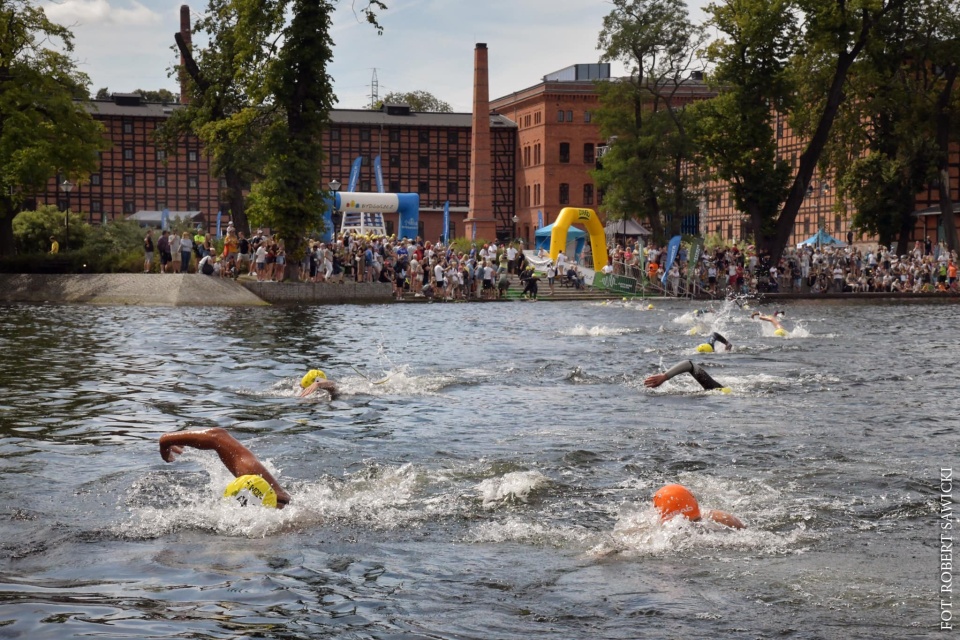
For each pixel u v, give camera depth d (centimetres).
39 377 1697
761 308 4397
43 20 5156
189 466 987
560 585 645
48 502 846
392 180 11312
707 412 1346
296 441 1126
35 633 555
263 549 721
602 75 11575
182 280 4250
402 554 711
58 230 5700
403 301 4812
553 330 2923
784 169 6197
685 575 666
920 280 5816
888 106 6469
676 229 6619
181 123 6241
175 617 583
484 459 1027
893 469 984
